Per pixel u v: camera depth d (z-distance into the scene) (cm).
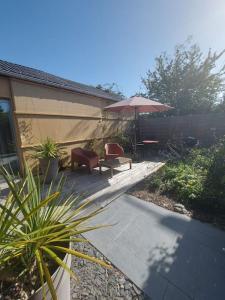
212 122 786
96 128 704
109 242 212
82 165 563
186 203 301
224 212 269
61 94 545
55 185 397
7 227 97
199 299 143
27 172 144
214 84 1187
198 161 473
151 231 232
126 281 160
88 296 147
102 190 370
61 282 106
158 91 1380
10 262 108
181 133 788
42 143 459
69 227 106
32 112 462
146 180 420
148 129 944
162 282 158
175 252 194
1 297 92
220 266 174
